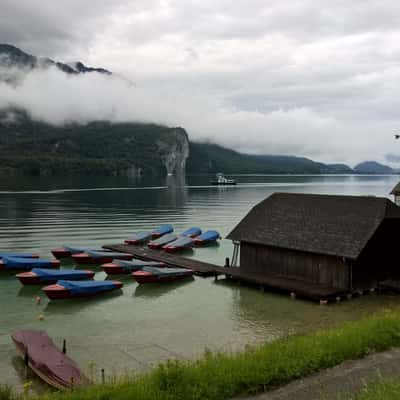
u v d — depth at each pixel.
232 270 37.81
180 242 53.22
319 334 17.59
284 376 13.11
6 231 62.50
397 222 34.28
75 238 58.34
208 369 13.45
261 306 30.80
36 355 20.03
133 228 67.81
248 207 100.31
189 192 150.25
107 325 27.22
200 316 28.89
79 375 18.33
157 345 23.83
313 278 33.50
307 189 185.50
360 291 32.16
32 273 36.22
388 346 15.60
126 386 12.77
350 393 12.21
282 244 34.94
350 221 33.62
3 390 14.25
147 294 34.06
